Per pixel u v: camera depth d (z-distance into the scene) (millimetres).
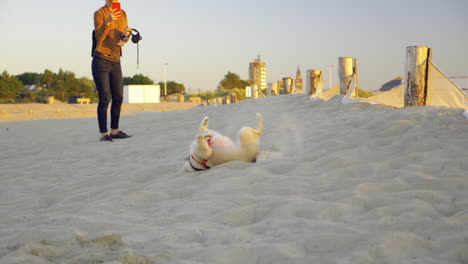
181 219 2061
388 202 1989
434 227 1665
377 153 2910
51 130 7035
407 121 3582
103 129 5223
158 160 3625
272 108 6410
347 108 5004
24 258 1595
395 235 1595
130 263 1562
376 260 1453
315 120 4559
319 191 2273
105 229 1945
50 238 1811
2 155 4660
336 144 3283
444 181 2172
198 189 2525
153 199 2475
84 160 4004
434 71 4504
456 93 4523
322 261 1470
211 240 1764
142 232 1889
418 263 1403
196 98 26484
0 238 1874
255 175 2613
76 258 1613
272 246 1598
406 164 2590
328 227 1746
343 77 5754
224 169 2816
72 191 2875
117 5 4918
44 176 3432
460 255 1433
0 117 11258
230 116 6242
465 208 1839
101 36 4887
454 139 3008
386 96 5230
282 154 3156
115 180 3082
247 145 2961
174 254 1617
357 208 1970
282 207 2041
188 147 4027
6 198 2818
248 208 2090
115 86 5211
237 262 1532
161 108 17594
